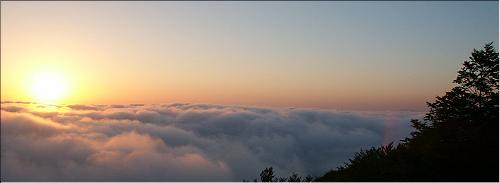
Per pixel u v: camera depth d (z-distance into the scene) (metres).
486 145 16.00
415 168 15.45
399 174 15.57
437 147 16.86
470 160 15.05
